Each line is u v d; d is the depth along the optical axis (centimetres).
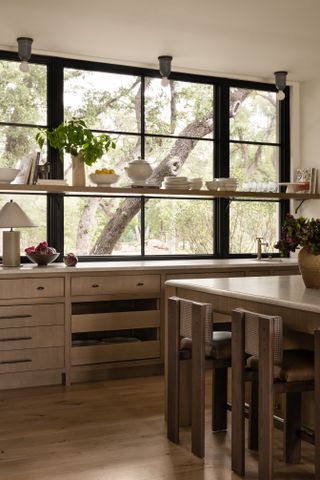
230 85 586
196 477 280
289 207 614
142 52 507
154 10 412
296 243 321
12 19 428
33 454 308
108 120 539
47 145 514
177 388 326
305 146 605
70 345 455
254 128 602
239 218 592
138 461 300
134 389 440
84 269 457
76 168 493
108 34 462
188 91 571
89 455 307
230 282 357
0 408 392
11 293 438
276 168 614
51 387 446
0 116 502
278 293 302
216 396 349
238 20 432
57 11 413
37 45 487
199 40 477
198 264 496
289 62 537
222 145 581
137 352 476
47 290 447
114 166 542
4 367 437
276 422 347
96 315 462
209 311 304
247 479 279
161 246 560
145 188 510
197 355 307
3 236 466
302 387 270
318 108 588
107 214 540
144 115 552
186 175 572
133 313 475
